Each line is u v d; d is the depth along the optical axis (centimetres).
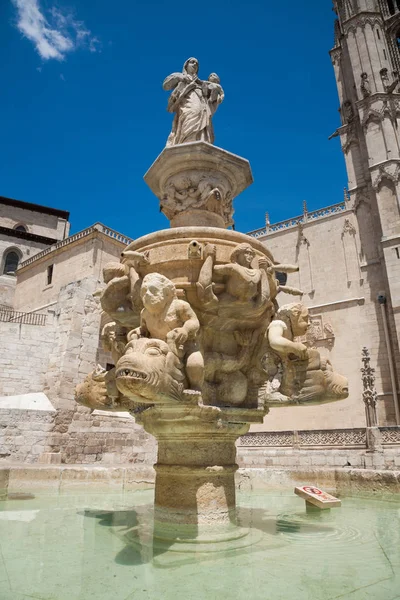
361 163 3234
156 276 465
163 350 416
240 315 528
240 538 450
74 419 2023
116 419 2159
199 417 475
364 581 316
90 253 2942
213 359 529
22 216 4609
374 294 2886
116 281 543
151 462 2147
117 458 2064
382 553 395
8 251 4228
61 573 335
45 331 2266
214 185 678
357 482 845
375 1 3634
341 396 577
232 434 521
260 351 561
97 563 362
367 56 3422
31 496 810
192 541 430
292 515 611
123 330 589
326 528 512
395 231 2833
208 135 732
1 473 877
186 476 489
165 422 491
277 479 950
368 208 3086
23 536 463
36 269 3366
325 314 3025
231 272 502
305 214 3353
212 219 681
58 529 501
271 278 557
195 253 505
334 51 3784
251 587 304
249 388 564
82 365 2208
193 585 308
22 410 1867
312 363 561
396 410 2567
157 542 430
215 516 477
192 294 515
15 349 2180
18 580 317
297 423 2872
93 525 525
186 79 755
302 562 367
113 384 579
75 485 940
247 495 860
